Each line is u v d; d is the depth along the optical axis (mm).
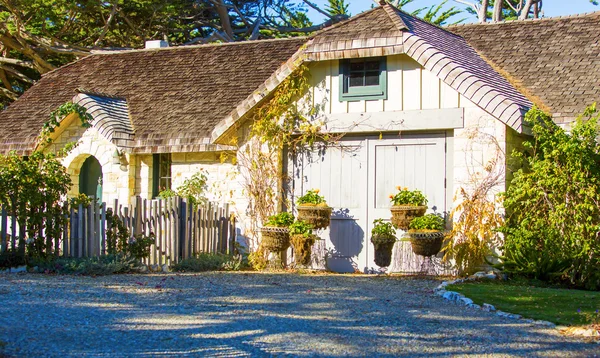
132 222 13898
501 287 11789
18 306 9086
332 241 15234
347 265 15070
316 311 9320
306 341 7551
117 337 7555
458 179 13953
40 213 13078
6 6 27828
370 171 14992
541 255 12922
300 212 14609
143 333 7762
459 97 14023
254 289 11266
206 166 17234
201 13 34656
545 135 13008
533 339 7887
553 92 15320
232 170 16844
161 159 18234
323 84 15219
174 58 21828
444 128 14141
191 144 17016
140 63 22125
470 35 18281
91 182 19406
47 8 27781
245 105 15570
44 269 12633
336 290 11383
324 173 15406
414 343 7582
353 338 7742
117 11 30250
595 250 12609
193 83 20031
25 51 29266
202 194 17156
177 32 34031
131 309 9141
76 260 12938
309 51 14836
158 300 9898
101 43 32125
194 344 7328
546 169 12945
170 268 14258
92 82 21688
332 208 15164
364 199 15016
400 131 14648
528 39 17516
